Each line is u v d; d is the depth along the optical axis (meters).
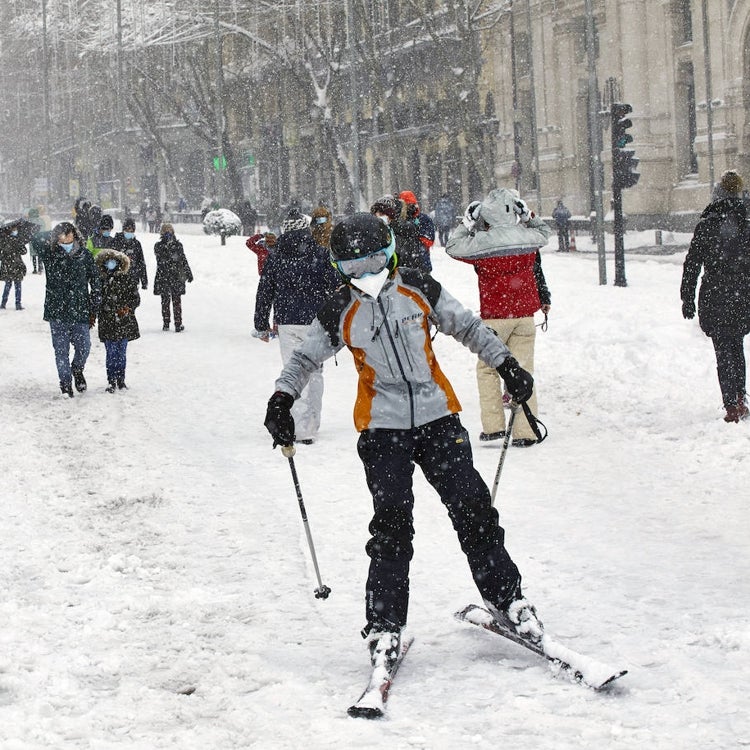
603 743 5.37
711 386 16.41
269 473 12.51
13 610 7.84
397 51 84.62
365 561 9.02
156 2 94.62
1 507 11.13
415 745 5.45
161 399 18.14
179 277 27.33
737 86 64.44
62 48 133.00
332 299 6.57
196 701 6.21
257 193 109.50
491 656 6.68
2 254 32.91
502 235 13.22
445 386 6.62
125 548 9.62
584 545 9.15
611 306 26.50
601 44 72.50
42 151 151.38
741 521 9.71
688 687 6.00
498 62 80.12
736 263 13.31
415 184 88.38
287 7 86.56
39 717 5.92
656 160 69.25
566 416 15.28
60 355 18.67
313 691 6.25
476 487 6.56
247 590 8.32
